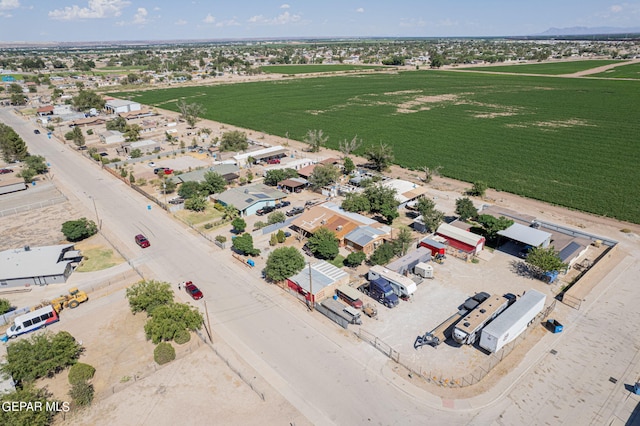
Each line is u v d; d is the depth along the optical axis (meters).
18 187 97.25
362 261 63.41
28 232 75.69
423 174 103.50
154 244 70.25
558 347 45.22
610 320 49.31
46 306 51.66
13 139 119.31
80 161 121.19
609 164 105.00
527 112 170.12
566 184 92.75
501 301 49.94
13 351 42.00
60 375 43.03
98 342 47.38
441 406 38.09
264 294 55.81
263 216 81.00
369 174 100.81
